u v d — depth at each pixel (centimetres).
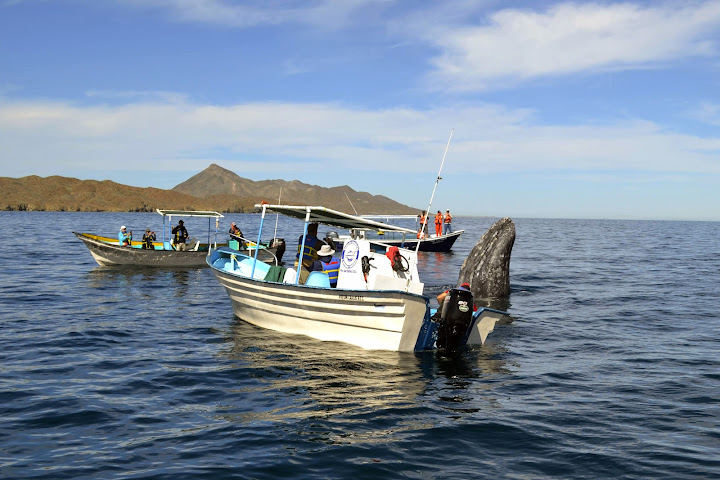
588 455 628
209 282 2186
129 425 715
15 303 1650
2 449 635
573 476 577
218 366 997
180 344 1168
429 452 637
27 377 919
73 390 855
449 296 1085
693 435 687
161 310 1573
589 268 2859
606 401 821
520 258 3516
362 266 1177
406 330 1081
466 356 1092
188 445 654
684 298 1842
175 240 2788
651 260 3425
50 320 1401
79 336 1223
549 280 2309
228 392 855
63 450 636
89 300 1722
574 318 1484
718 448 646
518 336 1271
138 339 1211
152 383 896
